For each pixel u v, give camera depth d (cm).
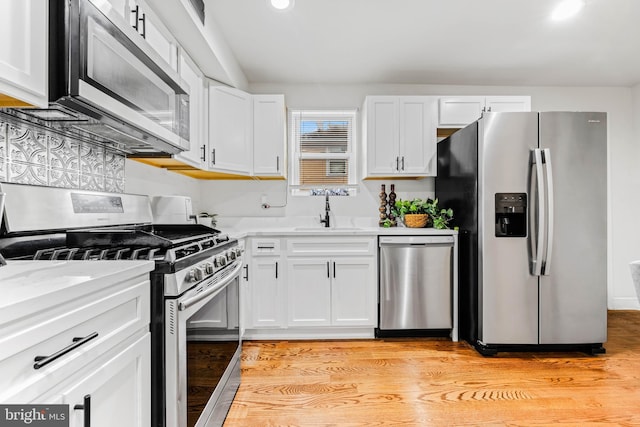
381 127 305
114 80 119
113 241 123
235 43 263
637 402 180
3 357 56
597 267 237
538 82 343
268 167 297
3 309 55
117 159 191
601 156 235
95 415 80
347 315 269
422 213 298
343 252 269
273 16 228
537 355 239
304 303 268
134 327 97
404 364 225
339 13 226
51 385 67
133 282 97
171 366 108
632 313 341
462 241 270
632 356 238
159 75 154
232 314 177
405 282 266
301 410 172
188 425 118
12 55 85
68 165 151
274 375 209
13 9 85
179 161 219
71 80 100
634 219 356
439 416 167
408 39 260
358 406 176
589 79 337
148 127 143
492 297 238
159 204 222
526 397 184
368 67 307
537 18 233
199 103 246
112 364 86
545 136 234
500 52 281
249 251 266
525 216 235
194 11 190
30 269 89
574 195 235
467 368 219
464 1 214
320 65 303
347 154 347
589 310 237
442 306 268
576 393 188
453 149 287
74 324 72
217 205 334
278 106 298
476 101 308
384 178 333
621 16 231
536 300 237
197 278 119
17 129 123
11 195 114
